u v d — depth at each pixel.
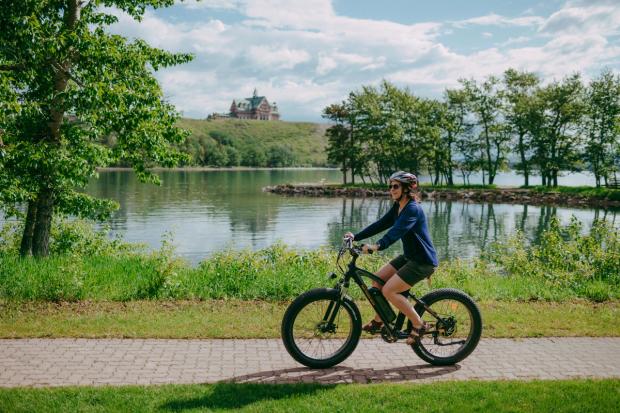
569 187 69.19
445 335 5.75
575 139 68.69
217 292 8.73
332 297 5.59
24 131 12.15
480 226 40.28
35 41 10.50
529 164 72.75
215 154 188.62
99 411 4.29
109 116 11.61
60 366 5.38
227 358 5.75
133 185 78.75
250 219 41.28
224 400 4.55
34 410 4.27
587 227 38.19
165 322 6.96
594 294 9.15
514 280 10.72
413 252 5.52
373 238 31.91
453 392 4.78
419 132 77.56
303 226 37.94
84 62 11.93
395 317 5.72
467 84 74.88
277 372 5.38
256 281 9.13
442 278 10.37
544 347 6.32
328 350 5.89
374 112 79.19
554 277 10.74
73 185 12.55
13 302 7.75
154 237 30.33
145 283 8.73
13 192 11.62
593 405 4.52
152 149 12.84
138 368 5.38
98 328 6.63
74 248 14.93
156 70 13.07
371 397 4.67
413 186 5.59
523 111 70.94
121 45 12.42
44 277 8.45
